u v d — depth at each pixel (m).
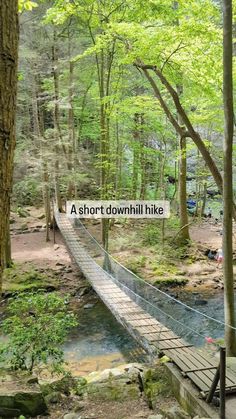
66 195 18.70
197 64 7.33
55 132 14.11
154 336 6.38
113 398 4.66
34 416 4.12
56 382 5.01
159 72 7.32
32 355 4.94
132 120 14.87
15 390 4.26
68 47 15.02
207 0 6.66
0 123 1.27
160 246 14.04
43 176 14.57
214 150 15.57
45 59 15.23
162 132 13.77
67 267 12.56
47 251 14.12
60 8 8.89
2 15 1.25
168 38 6.76
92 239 14.29
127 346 8.02
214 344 7.25
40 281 11.39
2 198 1.31
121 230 16.06
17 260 12.94
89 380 5.56
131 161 20.69
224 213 5.78
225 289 5.77
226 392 4.16
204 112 11.14
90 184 19.03
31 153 14.03
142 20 7.46
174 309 9.91
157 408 4.38
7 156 1.30
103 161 13.09
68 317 5.38
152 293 10.89
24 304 5.49
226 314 5.77
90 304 10.45
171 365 5.07
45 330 5.11
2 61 1.26
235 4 6.66
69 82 15.66
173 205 19.31
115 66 13.53
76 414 4.12
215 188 24.69
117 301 8.41
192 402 4.19
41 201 20.61
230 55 5.50
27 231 16.64
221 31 6.77
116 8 9.23
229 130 5.65
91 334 8.67
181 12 6.66
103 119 12.44
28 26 13.63
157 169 18.70
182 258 13.56
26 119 17.72
